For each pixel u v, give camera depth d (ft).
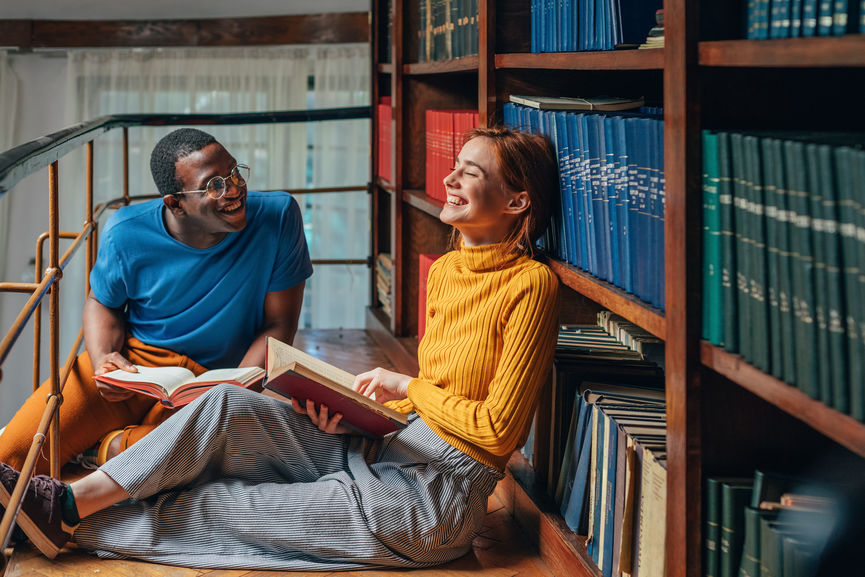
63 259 6.15
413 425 5.82
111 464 5.40
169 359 7.06
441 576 5.42
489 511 6.53
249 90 18.61
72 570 5.31
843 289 3.03
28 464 5.09
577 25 5.98
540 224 5.81
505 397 5.23
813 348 3.17
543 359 5.34
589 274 5.43
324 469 5.74
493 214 5.65
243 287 7.13
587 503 5.31
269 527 5.36
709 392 3.98
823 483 3.83
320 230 18.95
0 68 18.60
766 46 3.33
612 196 4.99
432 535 5.38
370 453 5.82
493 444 5.25
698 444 4.00
